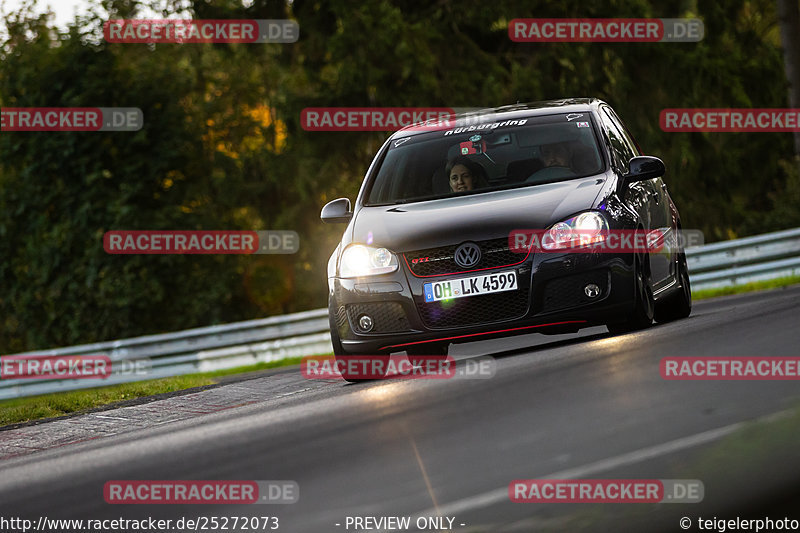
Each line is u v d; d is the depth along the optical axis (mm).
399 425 12469
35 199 99000
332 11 88688
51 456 17141
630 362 14578
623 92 92125
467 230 21094
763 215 101438
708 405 10391
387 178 25000
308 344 64188
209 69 117125
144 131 100438
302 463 11016
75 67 100312
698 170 98000
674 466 7973
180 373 64125
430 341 21203
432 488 8727
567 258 20578
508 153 24000
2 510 11359
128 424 22469
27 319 100312
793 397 10039
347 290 22062
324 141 92438
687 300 26625
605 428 10102
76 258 99688
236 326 65125
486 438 10617
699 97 94500
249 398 24734
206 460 12523
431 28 87438
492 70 90000
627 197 22188
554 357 17578
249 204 109250
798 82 69375
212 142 117312
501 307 20797
